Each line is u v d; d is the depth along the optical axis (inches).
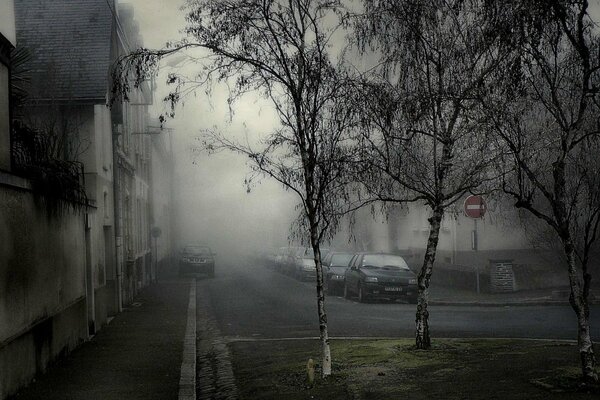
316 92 336.8
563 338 489.1
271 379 364.8
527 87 304.5
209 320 698.8
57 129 579.5
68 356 454.3
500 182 385.7
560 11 277.3
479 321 614.2
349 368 366.0
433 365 354.6
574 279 283.6
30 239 357.7
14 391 326.6
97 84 634.8
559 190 283.3
